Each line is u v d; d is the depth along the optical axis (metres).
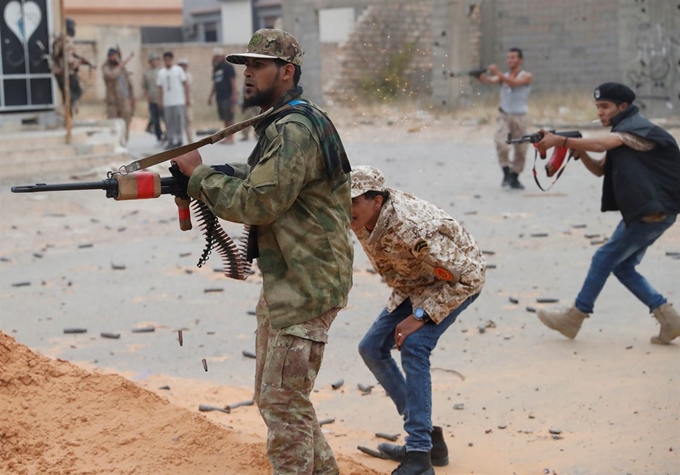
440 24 26.66
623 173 6.96
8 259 10.96
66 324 8.25
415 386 4.72
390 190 4.63
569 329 7.36
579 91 30.70
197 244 11.80
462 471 5.03
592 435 5.48
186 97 22.75
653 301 7.20
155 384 6.56
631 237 7.03
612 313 8.27
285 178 3.63
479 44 32.31
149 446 4.45
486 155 20.34
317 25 29.47
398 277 4.83
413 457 4.69
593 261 7.24
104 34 40.62
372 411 6.12
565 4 30.97
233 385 6.63
